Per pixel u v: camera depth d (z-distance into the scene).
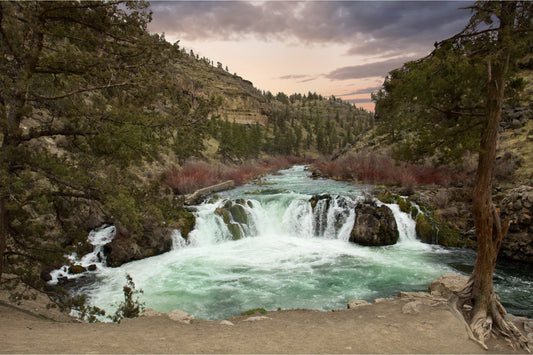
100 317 10.76
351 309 8.71
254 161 72.19
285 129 143.38
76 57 8.23
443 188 23.19
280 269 15.58
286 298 12.48
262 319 8.06
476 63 6.45
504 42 5.96
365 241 19.02
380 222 19.06
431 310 7.61
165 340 5.91
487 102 6.57
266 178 46.06
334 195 22.22
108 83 8.56
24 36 7.65
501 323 6.64
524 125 27.16
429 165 28.53
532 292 12.74
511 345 6.12
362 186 31.77
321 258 17.06
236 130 74.56
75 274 14.84
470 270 14.91
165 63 9.63
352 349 5.60
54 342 5.22
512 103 7.00
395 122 7.68
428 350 5.68
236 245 19.62
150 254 17.42
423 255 17.09
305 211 21.97
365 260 16.55
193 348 5.38
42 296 11.56
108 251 16.44
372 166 36.09
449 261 16.11
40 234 9.01
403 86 6.79
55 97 8.19
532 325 7.23
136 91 9.32
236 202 23.22
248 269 15.64
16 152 7.34
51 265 9.10
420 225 19.56
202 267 15.94
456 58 6.43
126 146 8.77
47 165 7.74
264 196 25.28
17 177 7.53
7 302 9.53
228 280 14.32
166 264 16.34
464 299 7.33
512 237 16.44
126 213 8.09
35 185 7.17
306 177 46.53
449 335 6.34
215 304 12.07
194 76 116.88
